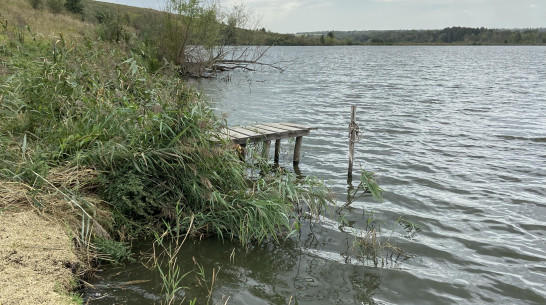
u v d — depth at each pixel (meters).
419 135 13.85
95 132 6.27
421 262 5.77
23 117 7.02
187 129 6.41
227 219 6.15
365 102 21.52
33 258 4.32
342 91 26.11
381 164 10.45
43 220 5.04
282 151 11.18
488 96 24.84
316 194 7.03
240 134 8.98
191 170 6.33
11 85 8.05
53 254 4.47
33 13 29.09
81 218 5.42
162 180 6.32
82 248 4.95
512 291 5.16
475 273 5.54
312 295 4.84
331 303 4.71
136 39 22.44
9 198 5.19
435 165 10.45
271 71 39.72
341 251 5.95
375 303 4.77
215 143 6.96
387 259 5.79
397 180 9.22
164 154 6.14
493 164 10.66
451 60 77.06
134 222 5.84
